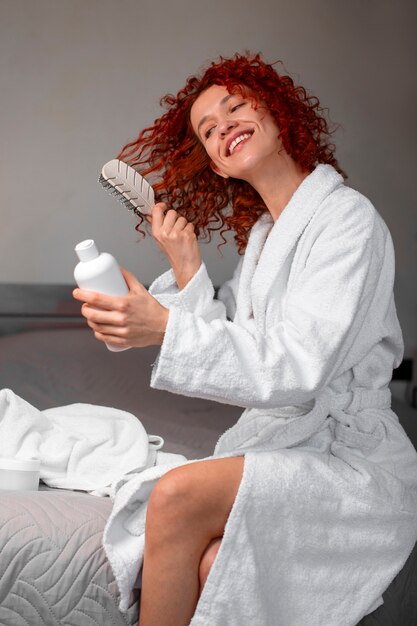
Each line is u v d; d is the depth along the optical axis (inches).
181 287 58.5
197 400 98.7
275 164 57.5
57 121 140.1
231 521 45.4
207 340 45.9
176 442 77.8
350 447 51.7
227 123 56.8
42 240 140.6
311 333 47.4
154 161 65.9
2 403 61.1
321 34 146.2
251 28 144.0
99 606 46.2
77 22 139.9
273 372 46.5
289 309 49.6
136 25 141.0
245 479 45.8
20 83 139.3
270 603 46.9
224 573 45.1
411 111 149.3
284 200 58.0
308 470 47.8
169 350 45.6
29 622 45.7
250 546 45.6
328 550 48.0
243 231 66.7
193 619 45.2
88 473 59.3
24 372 107.1
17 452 59.1
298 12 145.3
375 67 148.0
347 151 148.8
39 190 140.3
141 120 141.6
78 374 107.3
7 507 47.6
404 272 151.5
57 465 59.7
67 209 141.0
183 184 65.5
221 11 142.8
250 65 59.8
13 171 139.8
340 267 50.1
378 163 149.6
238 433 54.7
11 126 139.4
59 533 46.7
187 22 142.2
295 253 54.7
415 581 56.1
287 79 61.1
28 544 45.9
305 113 60.3
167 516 45.2
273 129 56.9
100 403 96.9
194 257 57.9
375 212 54.4
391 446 52.3
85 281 45.8
